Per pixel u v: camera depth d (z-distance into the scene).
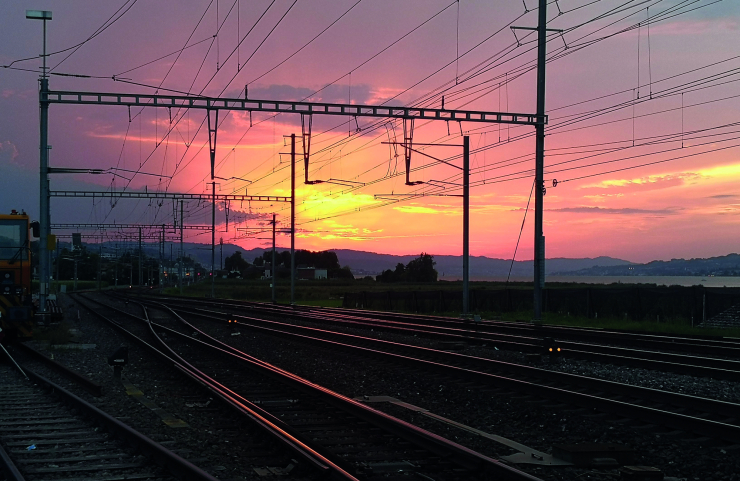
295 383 14.16
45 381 14.58
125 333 27.55
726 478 8.17
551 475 8.23
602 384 13.35
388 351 21.00
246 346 23.78
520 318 35.47
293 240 52.03
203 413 11.77
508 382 13.60
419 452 8.99
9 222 22.34
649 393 12.38
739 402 12.57
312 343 23.11
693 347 20.33
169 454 8.16
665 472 8.48
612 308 34.72
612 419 10.97
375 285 110.31
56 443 9.53
